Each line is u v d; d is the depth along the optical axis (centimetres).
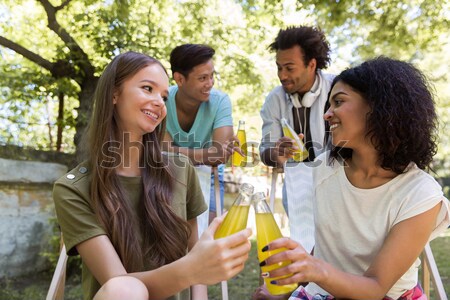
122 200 133
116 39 442
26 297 332
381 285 119
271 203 252
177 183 151
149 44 457
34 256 402
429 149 134
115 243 128
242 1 526
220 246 97
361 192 138
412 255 125
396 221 128
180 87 270
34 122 439
